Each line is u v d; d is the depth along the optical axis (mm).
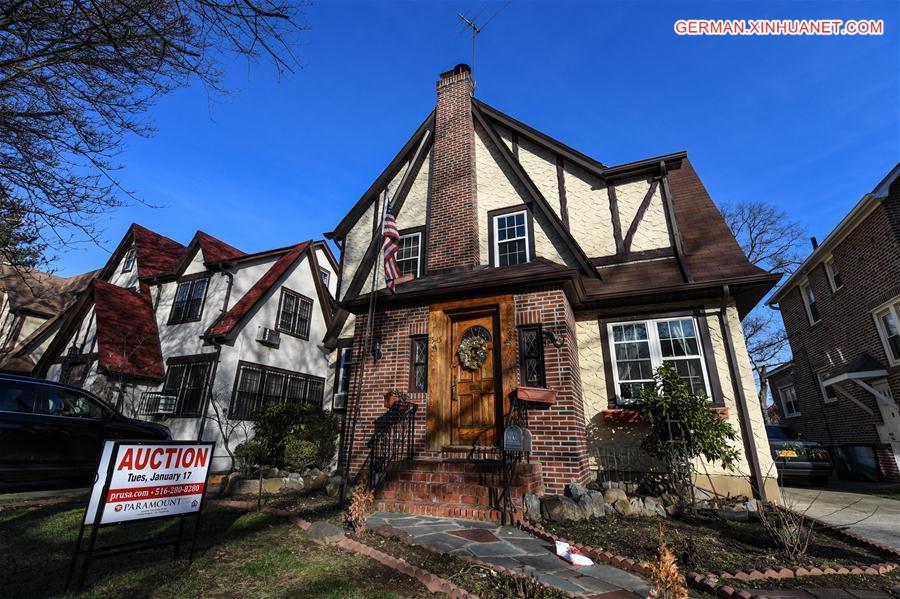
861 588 3873
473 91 13594
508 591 3508
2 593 3383
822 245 15406
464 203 11555
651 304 9242
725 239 9906
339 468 8992
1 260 8648
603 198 11180
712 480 7938
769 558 4605
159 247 19156
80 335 15852
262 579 3766
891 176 12523
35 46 6277
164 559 4258
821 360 16625
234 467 10914
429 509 6406
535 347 8211
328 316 17969
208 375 13117
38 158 6988
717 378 8430
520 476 6477
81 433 7238
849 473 13469
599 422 8867
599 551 4523
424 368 9031
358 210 14117
